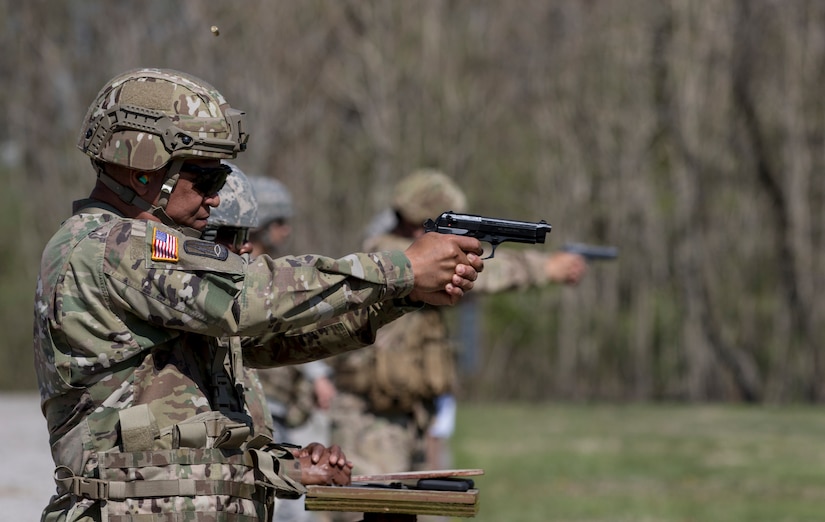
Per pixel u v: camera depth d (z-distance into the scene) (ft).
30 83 351.67
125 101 32.17
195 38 316.81
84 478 31.42
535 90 371.76
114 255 30.99
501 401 369.30
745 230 350.64
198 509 31.45
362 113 354.13
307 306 31.42
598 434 160.45
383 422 65.00
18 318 365.40
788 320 342.23
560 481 114.83
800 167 339.36
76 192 356.59
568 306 369.91
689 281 352.90
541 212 374.84
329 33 349.61
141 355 32.01
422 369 64.75
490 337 372.17
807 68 339.77
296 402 64.75
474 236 35.06
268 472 32.99
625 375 369.09
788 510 96.58
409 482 38.86
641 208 366.84
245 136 33.01
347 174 359.25
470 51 361.51
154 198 32.63
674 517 93.86
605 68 367.45
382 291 32.17
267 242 62.49
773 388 343.05
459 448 142.31
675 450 139.44
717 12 349.20
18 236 366.22
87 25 337.11
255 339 37.06
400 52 354.13
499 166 374.02
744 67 346.13
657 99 365.61
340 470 35.83
